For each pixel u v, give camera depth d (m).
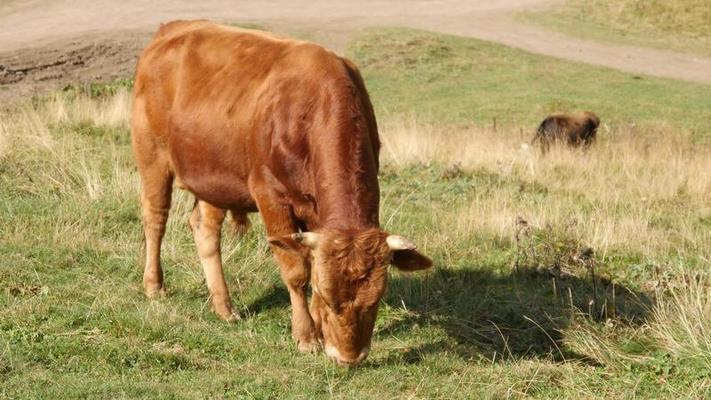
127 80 24.11
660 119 27.64
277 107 7.00
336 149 6.59
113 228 10.15
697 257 10.43
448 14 43.34
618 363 7.36
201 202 8.31
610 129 23.98
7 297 8.06
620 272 9.88
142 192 8.62
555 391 6.82
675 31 42.94
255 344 7.51
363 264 5.96
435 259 9.88
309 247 6.14
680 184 14.96
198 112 7.73
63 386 6.35
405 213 11.73
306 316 7.39
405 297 8.70
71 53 29.72
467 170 14.82
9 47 30.30
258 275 9.06
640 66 37.09
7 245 9.29
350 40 35.84
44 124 14.30
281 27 37.28
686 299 7.98
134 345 7.24
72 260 9.09
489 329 8.07
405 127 20.23
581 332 7.87
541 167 15.66
